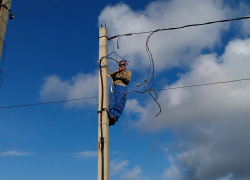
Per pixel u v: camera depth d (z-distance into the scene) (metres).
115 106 7.56
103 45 8.02
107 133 6.79
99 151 6.54
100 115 6.96
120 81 7.93
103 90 7.26
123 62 8.13
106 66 7.68
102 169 6.32
